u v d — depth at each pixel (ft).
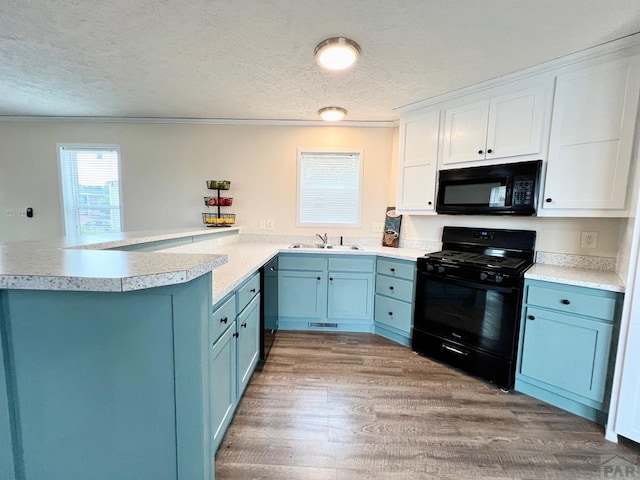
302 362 7.55
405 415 5.57
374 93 8.16
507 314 6.37
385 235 10.77
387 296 9.04
